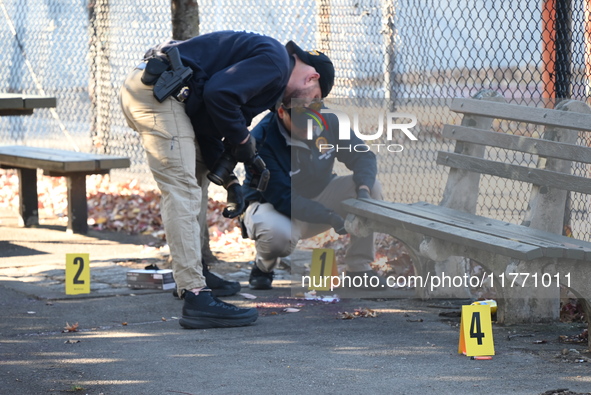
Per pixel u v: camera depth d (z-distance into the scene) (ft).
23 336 31.32
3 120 94.63
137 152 77.36
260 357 27.96
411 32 55.16
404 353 28.35
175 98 31.58
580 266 27.94
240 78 30.66
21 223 60.18
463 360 27.43
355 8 59.88
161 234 56.44
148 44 76.23
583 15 38.78
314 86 35.17
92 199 68.74
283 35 65.67
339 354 28.27
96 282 41.91
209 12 70.08
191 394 24.11
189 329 32.32
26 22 91.97
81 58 88.99
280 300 37.37
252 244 52.85
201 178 40.01
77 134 91.25
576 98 38.50
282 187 37.83
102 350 29.09
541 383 24.81
